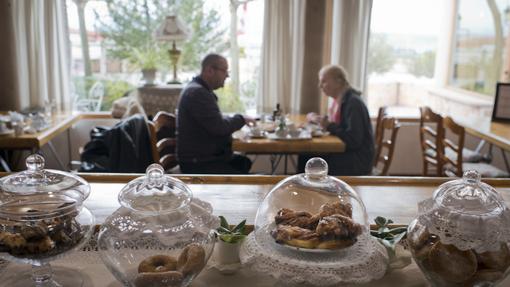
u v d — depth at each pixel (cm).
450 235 92
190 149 274
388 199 143
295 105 392
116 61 409
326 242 97
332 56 387
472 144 413
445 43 441
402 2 424
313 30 373
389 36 431
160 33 374
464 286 93
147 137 242
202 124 269
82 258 110
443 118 309
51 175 106
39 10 367
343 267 94
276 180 156
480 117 378
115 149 230
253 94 416
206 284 100
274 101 397
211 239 99
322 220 100
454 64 444
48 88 384
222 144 283
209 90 277
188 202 102
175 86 381
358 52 384
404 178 160
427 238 96
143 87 374
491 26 390
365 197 145
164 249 95
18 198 97
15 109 367
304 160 313
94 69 409
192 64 411
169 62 411
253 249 102
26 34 366
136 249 94
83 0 393
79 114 371
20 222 93
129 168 231
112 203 135
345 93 288
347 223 99
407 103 448
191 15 400
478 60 409
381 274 96
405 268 108
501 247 91
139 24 401
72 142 403
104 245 95
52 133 294
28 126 296
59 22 379
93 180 153
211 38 405
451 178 161
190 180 154
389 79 442
